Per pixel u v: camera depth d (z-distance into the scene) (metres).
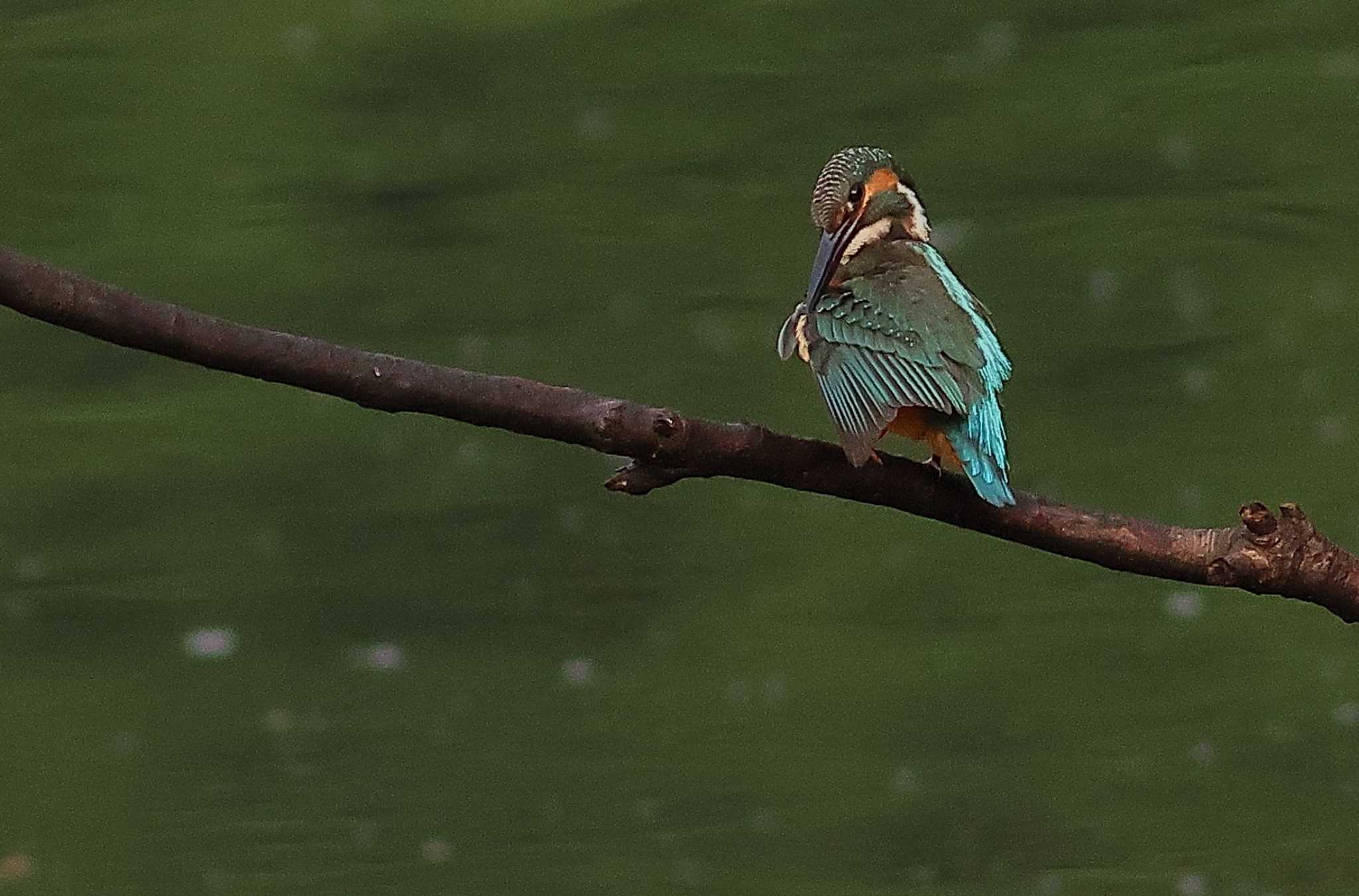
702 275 16.05
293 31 19.64
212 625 12.76
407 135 18.06
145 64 19.12
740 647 12.34
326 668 12.34
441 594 13.01
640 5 19.75
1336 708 11.59
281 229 16.83
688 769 11.27
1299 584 4.92
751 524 13.62
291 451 14.57
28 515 13.89
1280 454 13.64
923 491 4.98
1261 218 16.36
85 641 12.62
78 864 10.70
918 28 19.38
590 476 14.27
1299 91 17.88
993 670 11.95
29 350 15.72
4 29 19.78
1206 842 10.62
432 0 19.95
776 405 14.55
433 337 15.45
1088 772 11.17
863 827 10.77
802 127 17.92
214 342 4.01
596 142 17.89
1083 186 16.91
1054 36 19.02
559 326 15.48
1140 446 13.83
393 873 10.57
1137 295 15.48
